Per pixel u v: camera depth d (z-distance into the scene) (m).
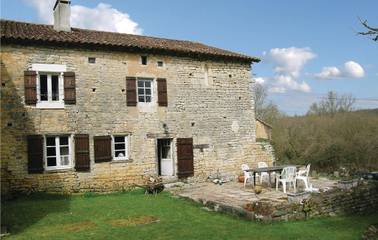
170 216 11.22
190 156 17.66
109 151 15.77
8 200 13.54
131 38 18.25
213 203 12.29
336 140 28.92
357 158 27.78
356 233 10.14
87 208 12.23
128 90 16.30
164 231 9.60
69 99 15.03
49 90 14.88
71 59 15.20
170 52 17.23
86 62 15.52
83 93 15.38
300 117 35.97
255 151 19.62
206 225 10.24
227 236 9.24
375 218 12.54
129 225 10.16
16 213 11.45
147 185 15.21
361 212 13.63
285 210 11.16
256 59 19.58
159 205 12.74
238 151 19.08
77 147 15.11
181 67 17.72
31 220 10.62
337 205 12.80
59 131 14.85
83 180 15.21
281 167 15.24
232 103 19.06
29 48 14.44
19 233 9.35
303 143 30.89
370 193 14.33
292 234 9.58
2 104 13.94
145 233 9.41
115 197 14.34
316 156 29.19
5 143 13.93
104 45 15.62
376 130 28.25
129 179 16.14
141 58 16.73
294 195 11.69
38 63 14.57
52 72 14.85
